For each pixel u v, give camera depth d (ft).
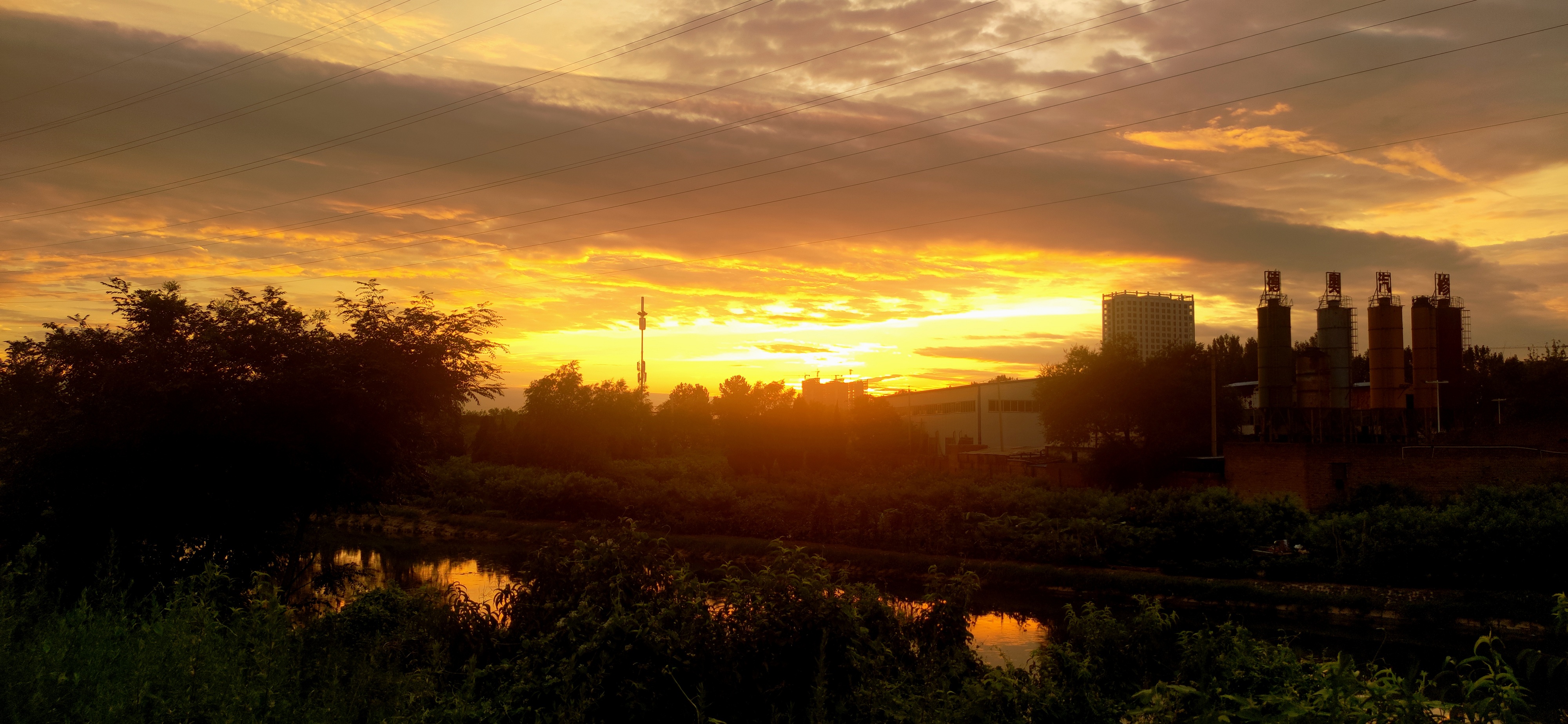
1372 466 119.96
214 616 25.05
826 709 26.08
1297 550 89.92
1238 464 131.03
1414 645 67.46
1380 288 159.63
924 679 28.12
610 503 145.59
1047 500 108.78
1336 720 17.71
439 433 70.49
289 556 64.03
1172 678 27.89
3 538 55.42
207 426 55.21
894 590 93.97
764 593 30.86
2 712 19.16
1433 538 79.15
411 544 131.85
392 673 25.41
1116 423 173.06
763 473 197.88
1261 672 23.56
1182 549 94.89
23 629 24.56
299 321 63.10
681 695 27.68
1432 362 157.07
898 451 232.53
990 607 83.30
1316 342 163.73
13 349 58.65
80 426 55.36
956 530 108.58
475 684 28.45
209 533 58.08
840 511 119.85
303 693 24.16
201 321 61.31
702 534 129.80
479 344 66.80
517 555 114.42
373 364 60.44
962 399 308.40
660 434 307.58
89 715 19.08
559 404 216.74
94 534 54.90
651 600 32.30
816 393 325.01
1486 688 18.26
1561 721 28.50
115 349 58.39
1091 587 90.07
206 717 19.80
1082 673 25.30
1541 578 74.54
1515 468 117.70
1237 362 273.54
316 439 58.54
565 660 28.35
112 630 24.29
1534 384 178.91
